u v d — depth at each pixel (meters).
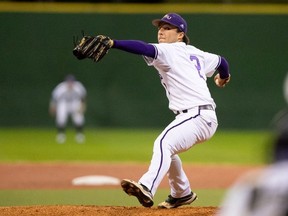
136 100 79.19
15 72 79.12
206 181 40.66
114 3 80.12
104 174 43.78
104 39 20.25
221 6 79.06
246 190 7.63
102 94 79.31
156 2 81.75
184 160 53.59
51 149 60.28
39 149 60.12
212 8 78.94
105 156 55.16
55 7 79.38
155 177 20.33
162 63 21.48
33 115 79.50
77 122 69.06
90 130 79.12
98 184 38.53
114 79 79.25
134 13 79.62
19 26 79.25
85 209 22.06
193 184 39.12
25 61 79.25
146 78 79.00
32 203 31.23
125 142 66.31
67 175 43.00
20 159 52.78
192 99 21.39
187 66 21.75
